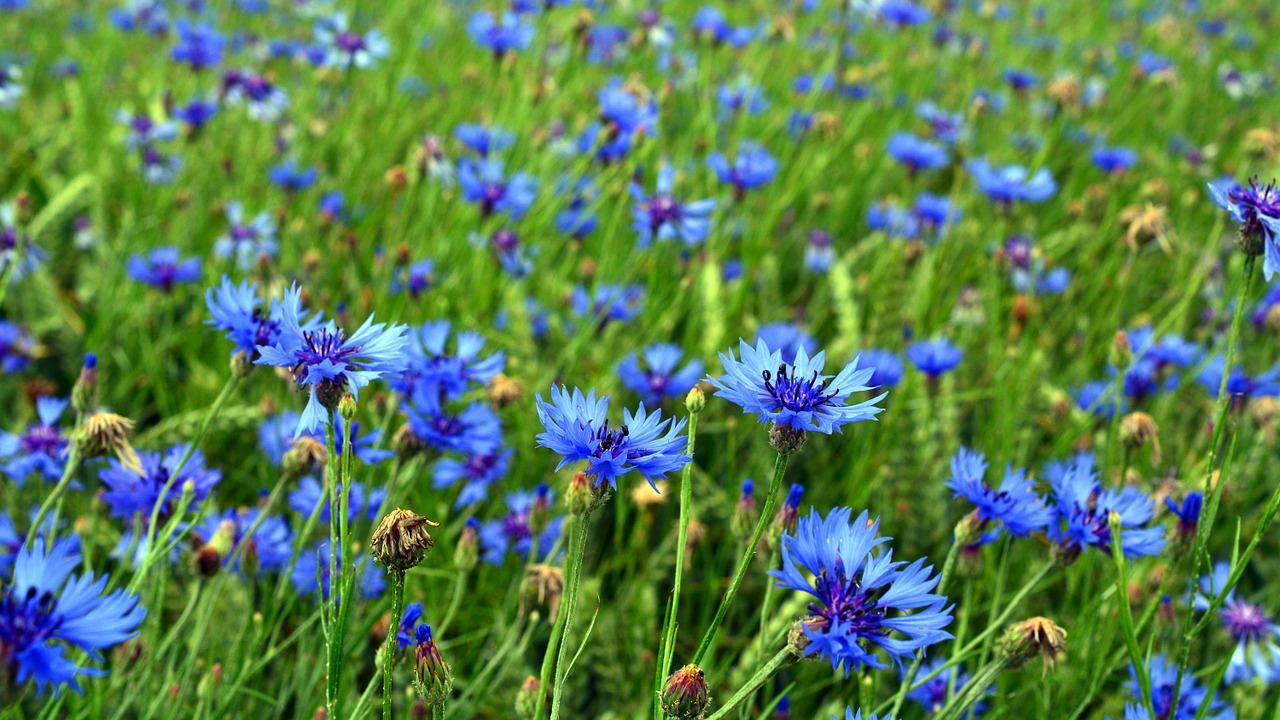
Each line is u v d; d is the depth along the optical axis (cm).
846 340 136
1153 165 220
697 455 135
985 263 166
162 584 91
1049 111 229
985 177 148
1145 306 176
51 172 199
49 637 74
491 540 106
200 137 181
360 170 188
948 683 93
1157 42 332
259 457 126
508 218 145
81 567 100
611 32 249
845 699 102
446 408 106
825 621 78
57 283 167
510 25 174
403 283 129
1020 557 109
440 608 110
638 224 132
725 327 147
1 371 136
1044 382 141
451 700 102
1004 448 117
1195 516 90
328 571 94
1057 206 210
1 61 239
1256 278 151
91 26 288
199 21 269
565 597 79
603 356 142
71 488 106
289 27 290
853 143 221
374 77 233
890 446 125
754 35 248
